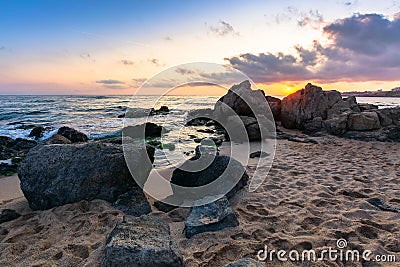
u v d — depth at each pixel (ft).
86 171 14.89
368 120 36.01
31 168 15.33
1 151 34.01
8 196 18.28
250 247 10.64
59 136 25.86
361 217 13.01
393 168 21.66
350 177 19.33
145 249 9.16
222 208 12.71
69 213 13.55
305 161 24.21
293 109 44.34
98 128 52.60
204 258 10.02
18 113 83.82
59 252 10.41
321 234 11.53
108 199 14.84
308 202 14.89
